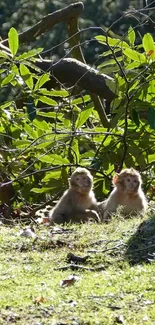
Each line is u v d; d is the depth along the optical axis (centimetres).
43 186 1691
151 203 1465
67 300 873
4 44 1895
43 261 1030
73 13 1925
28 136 1759
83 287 910
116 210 1300
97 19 3684
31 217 1532
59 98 1945
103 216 1355
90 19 3691
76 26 1945
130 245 1040
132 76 1622
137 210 1331
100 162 1642
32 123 1670
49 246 1095
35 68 1650
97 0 3722
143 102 1602
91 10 3703
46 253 1064
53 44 3466
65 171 1636
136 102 1603
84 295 884
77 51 1941
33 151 1661
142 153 1639
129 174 1338
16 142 1647
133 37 1641
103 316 824
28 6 3616
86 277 950
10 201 1716
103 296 880
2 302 870
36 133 1670
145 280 919
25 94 1692
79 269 988
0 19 3625
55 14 1953
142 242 1047
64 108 1778
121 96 1614
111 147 1647
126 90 1579
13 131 1703
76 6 1925
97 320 814
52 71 1805
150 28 3058
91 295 884
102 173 1614
